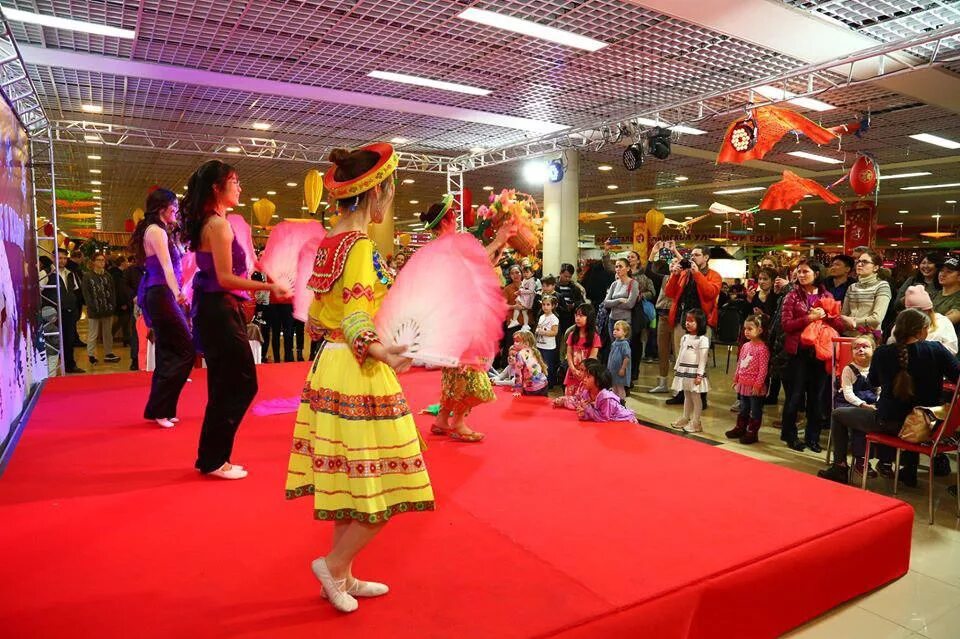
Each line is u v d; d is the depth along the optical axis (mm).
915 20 5973
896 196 18484
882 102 8820
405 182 16859
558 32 6262
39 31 6273
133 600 2131
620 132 9664
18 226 5797
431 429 4406
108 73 7465
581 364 5551
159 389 4449
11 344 4934
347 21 6027
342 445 2029
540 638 1943
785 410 5543
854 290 5781
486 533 2711
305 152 11742
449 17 5914
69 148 12141
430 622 2010
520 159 11797
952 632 2602
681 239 26922
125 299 11945
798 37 6238
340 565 2049
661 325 7879
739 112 8469
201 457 3391
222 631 1948
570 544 2604
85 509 2955
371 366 2066
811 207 21625
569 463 3723
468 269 2232
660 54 6875
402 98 8641
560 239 11438
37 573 2320
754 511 2986
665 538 2668
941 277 5711
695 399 6062
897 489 4516
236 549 2541
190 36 6414
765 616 2492
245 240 3740
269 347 11789
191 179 3277
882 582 2975
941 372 3906
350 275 2051
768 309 7883
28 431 4375
